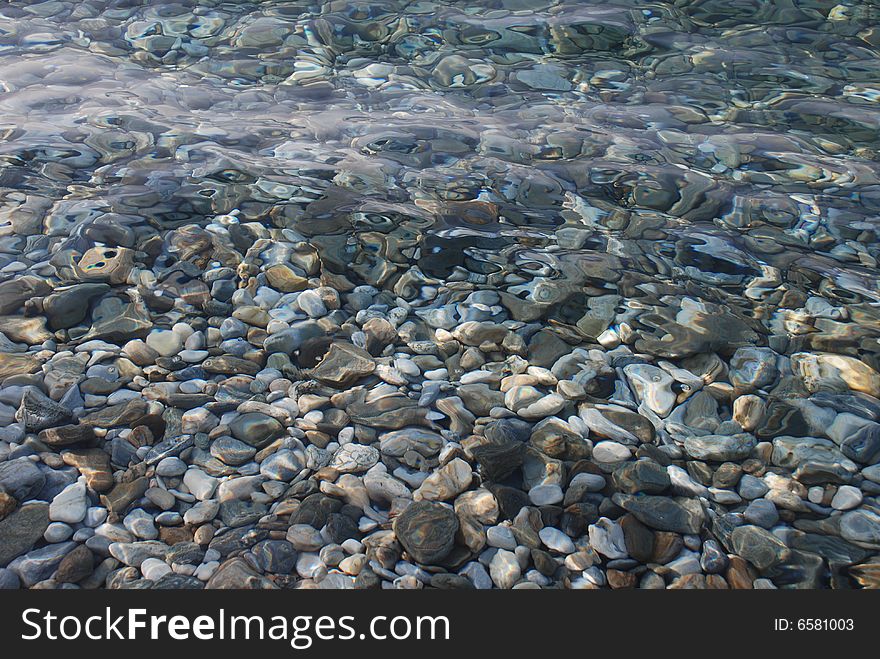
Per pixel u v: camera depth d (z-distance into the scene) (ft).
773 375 6.44
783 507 5.42
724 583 4.94
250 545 5.04
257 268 7.35
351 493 5.38
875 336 6.81
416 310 7.02
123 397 5.98
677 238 7.97
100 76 10.32
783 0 12.73
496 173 8.83
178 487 5.38
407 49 11.37
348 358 6.47
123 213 7.85
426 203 8.34
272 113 9.80
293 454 5.63
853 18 12.25
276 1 12.57
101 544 4.96
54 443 5.55
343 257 7.54
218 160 8.79
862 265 7.64
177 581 4.81
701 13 12.45
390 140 9.32
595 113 9.99
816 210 8.35
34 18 11.75
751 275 7.52
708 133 9.62
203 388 6.14
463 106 10.10
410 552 4.99
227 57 10.99
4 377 6.03
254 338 6.65
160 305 6.89
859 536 5.22
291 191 8.38
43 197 7.98
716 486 5.57
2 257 7.19
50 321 6.63
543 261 7.61
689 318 6.99
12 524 5.01
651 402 6.19
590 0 12.69
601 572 4.98
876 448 5.80
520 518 5.25
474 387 6.27
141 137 9.11
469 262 7.58
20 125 9.11
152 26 11.68
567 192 8.58
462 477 5.49
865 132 9.62
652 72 10.91
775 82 10.66
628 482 5.53
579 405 6.14
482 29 11.92
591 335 6.81
